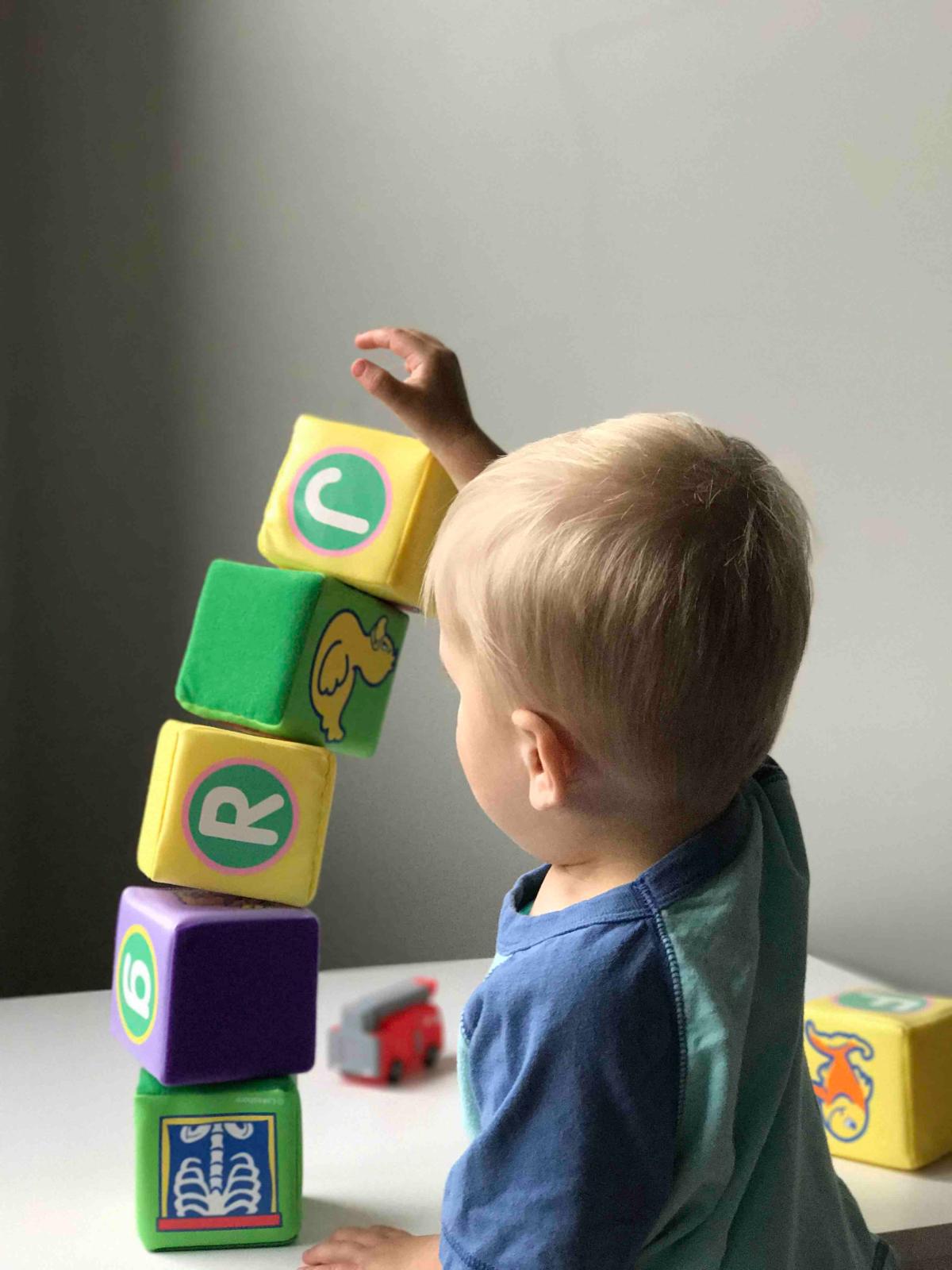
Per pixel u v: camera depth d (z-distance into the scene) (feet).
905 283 3.91
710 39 4.35
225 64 5.46
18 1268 2.44
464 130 4.94
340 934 5.35
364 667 2.89
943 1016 2.98
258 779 2.71
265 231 5.39
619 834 2.00
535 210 4.79
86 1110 3.16
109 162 5.69
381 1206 2.71
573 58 4.67
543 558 1.89
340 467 2.79
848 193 4.04
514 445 4.90
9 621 5.90
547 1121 1.81
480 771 2.06
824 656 4.23
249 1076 2.60
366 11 5.14
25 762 5.94
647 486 1.92
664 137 4.48
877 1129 2.92
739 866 2.01
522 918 2.06
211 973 2.56
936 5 3.80
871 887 4.12
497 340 4.91
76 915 5.88
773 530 1.98
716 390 4.41
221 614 2.74
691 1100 1.86
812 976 4.02
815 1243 2.19
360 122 5.17
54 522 5.85
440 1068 3.55
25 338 5.84
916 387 3.90
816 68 4.10
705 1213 1.91
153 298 5.65
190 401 5.58
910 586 3.96
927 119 3.83
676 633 1.86
